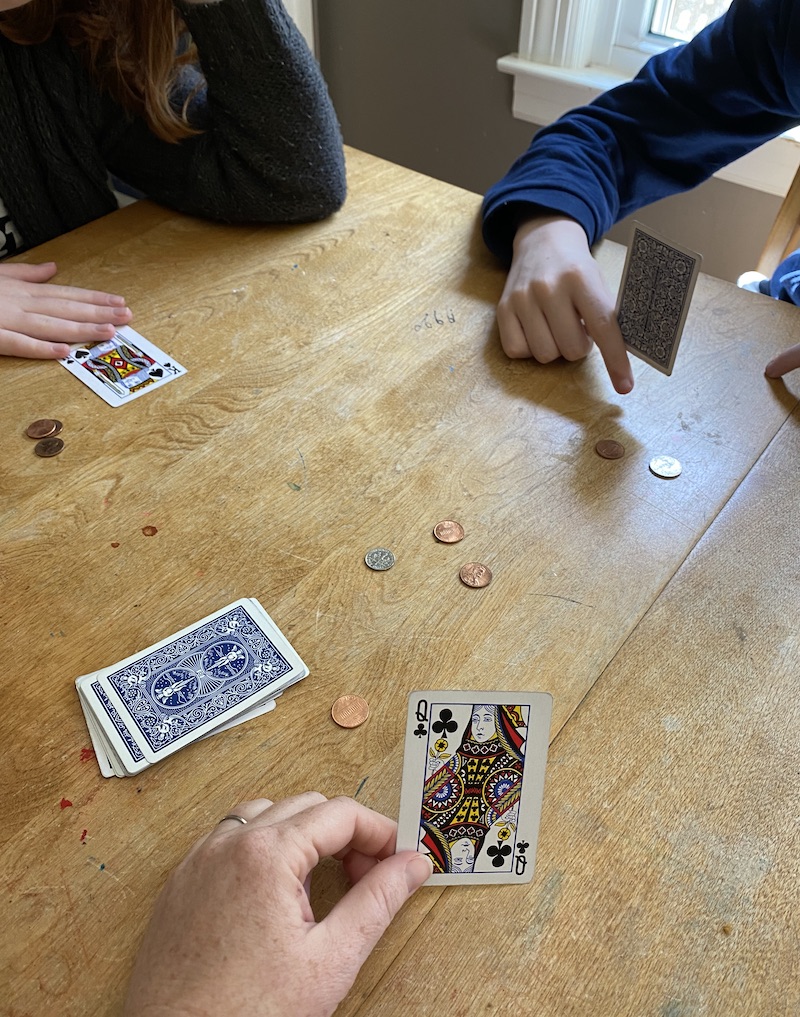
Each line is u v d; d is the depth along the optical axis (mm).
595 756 679
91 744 682
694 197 1809
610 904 602
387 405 980
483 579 801
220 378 1009
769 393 1004
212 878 527
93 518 849
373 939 546
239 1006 483
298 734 693
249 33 1140
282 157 1195
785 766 675
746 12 1126
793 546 836
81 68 1267
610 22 1715
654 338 975
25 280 1120
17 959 568
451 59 1956
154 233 1248
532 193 1148
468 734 602
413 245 1232
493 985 565
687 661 742
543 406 986
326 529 844
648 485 895
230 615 765
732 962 575
